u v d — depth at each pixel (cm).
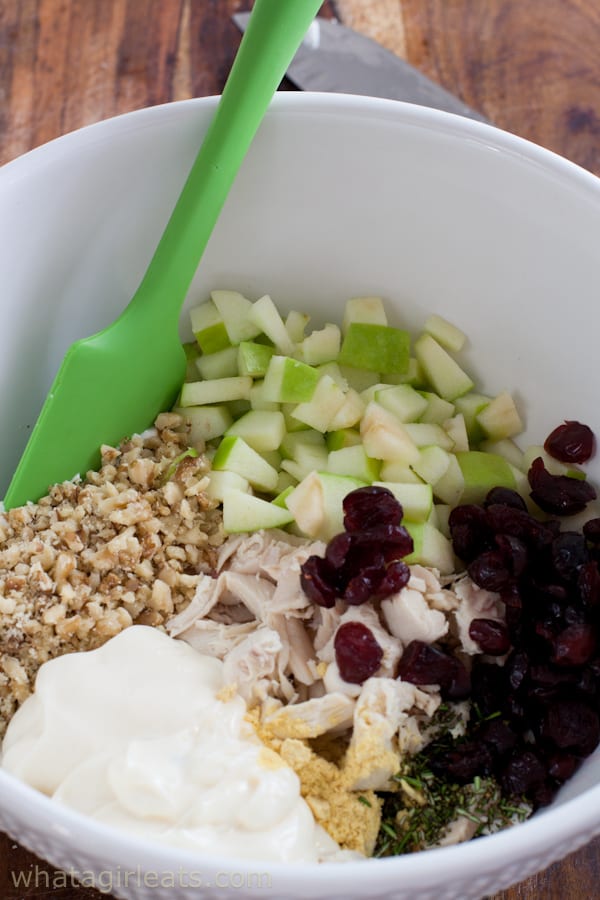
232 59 62
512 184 49
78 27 63
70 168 49
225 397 52
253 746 45
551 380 52
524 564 47
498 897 46
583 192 48
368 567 46
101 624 47
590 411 51
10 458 51
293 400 51
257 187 51
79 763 44
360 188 51
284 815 43
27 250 49
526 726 46
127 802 43
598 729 45
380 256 53
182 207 49
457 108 59
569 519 50
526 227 50
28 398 51
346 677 45
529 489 51
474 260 51
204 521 50
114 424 51
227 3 64
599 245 49
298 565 48
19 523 48
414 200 51
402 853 44
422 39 63
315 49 60
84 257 51
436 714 46
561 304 50
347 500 47
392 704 45
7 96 61
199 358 53
